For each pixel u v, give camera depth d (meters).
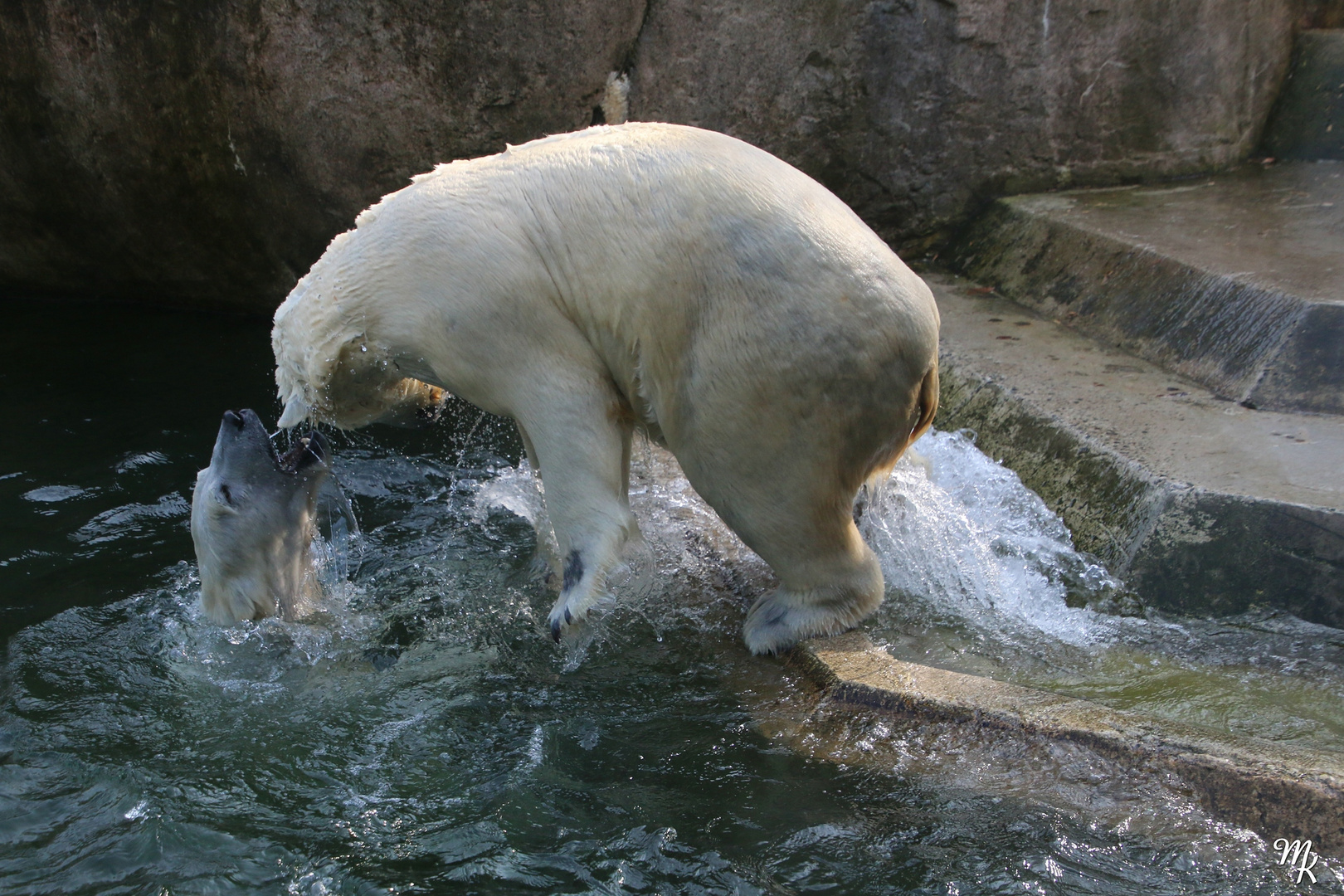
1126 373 4.68
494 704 3.30
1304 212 5.78
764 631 3.48
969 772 2.85
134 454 4.79
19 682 3.37
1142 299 5.00
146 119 5.93
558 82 5.76
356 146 5.83
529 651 3.59
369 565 4.13
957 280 6.16
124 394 5.39
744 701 3.26
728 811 2.76
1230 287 4.61
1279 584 3.48
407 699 3.34
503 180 3.06
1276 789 2.61
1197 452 3.88
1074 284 5.44
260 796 2.88
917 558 3.91
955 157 6.28
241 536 3.55
